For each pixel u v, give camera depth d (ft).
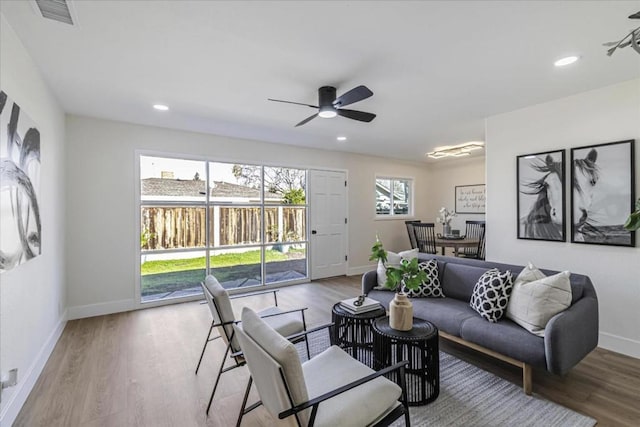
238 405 6.53
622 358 8.41
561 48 6.96
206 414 6.23
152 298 13.50
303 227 17.97
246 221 15.99
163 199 13.75
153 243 13.55
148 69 7.96
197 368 7.86
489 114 11.68
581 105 9.53
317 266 18.35
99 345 9.34
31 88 7.25
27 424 5.88
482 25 6.10
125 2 5.36
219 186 15.20
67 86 8.96
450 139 15.92
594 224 9.22
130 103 10.41
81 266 11.73
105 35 6.40
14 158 5.93
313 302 13.83
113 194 12.39
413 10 5.63
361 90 7.62
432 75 8.33
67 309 11.41
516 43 6.76
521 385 7.13
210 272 14.93
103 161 12.19
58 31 6.22
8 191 5.60
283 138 15.69
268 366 3.97
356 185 20.08
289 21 5.97
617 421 5.87
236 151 15.44
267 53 7.17
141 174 13.21
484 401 6.55
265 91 9.44
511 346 6.81
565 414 6.09
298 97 9.91
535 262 10.59
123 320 11.50
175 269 14.05
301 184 17.92
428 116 11.91
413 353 6.86
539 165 10.44
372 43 6.75
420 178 23.54
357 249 20.17
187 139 14.06
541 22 6.00
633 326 8.55
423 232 19.48
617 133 8.84
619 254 8.81
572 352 6.40
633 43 5.01
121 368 7.97
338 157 19.21
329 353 5.94
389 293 10.40
